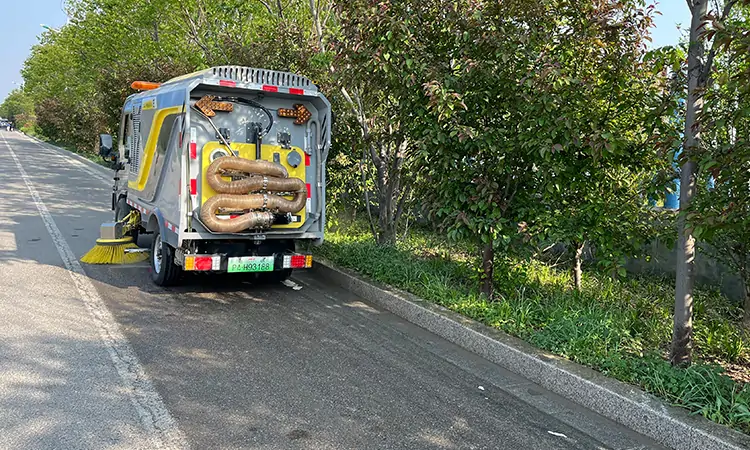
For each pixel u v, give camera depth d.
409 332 6.62
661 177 6.07
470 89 6.68
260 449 3.96
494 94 6.62
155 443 3.96
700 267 7.78
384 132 8.57
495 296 7.18
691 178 4.89
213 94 7.39
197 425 4.25
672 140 4.78
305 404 4.68
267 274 8.57
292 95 7.70
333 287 8.53
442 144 6.57
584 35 6.20
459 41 6.66
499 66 6.43
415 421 4.47
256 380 5.10
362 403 4.74
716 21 4.31
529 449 4.12
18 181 21.44
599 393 4.70
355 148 9.45
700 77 4.84
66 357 5.38
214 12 15.20
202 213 7.02
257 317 6.94
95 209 15.30
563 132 5.88
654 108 6.06
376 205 10.45
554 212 6.65
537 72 5.96
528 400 4.92
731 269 6.80
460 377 5.37
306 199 7.77
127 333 6.14
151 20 18.38
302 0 12.34
